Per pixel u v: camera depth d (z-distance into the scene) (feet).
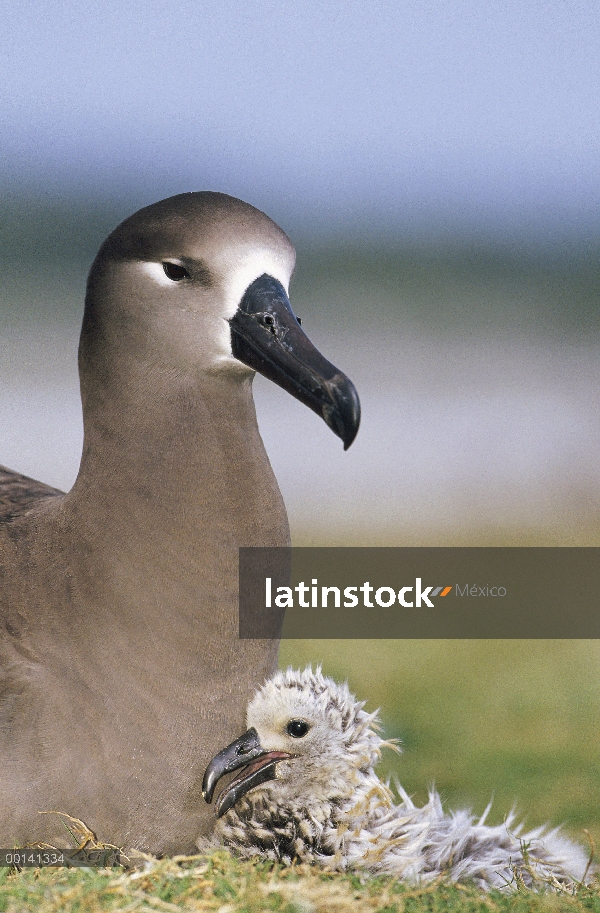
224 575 33.42
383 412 120.37
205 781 33.55
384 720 55.52
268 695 35.47
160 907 28.91
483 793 48.37
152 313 33.76
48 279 191.83
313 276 210.79
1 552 33.96
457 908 30.63
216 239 33.55
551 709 57.21
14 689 32.17
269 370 33.27
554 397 127.24
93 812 32.71
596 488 98.73
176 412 33.76
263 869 32.17
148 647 32.83
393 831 36.35
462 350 149.59
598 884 34.27
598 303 194.18
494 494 96.73
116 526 33.19
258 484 34.32
